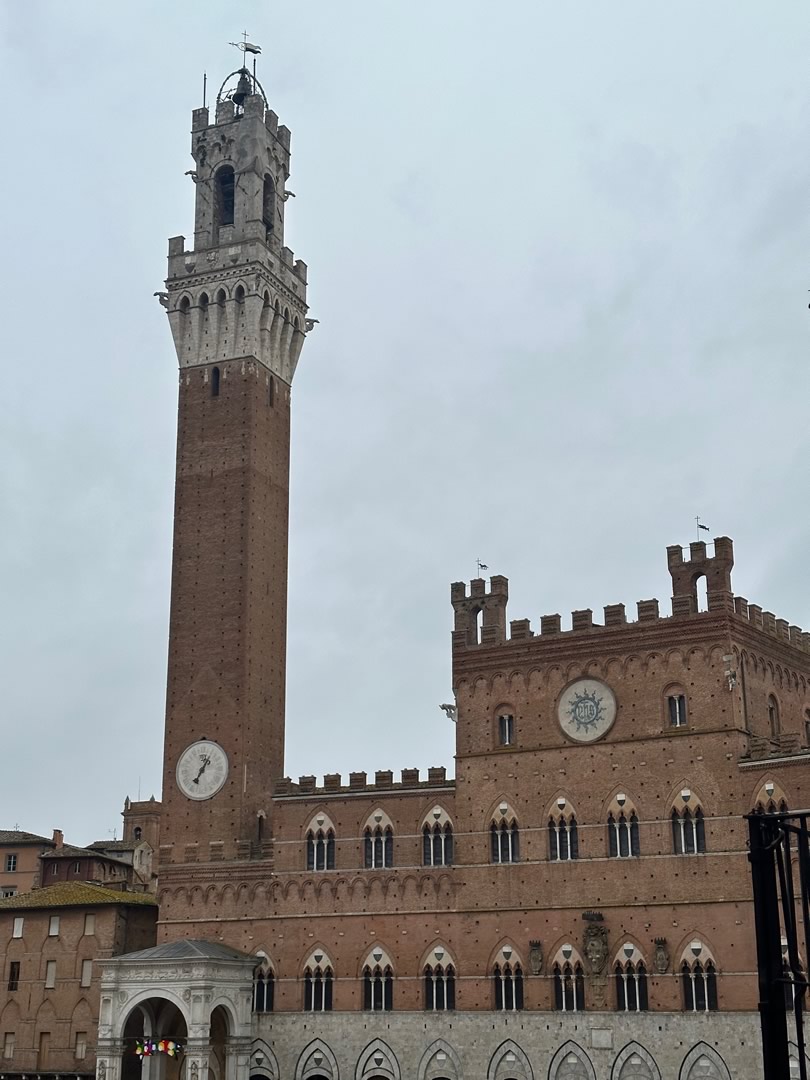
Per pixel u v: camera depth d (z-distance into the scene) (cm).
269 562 12612
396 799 10988
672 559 10250
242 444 12612
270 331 13200
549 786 10331
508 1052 9931
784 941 9000
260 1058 10894
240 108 13962
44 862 14725
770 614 10606
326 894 11031
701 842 9625
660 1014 9412
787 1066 3797
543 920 10075
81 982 11819
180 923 11519
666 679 10069
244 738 11788
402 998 10488
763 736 10106
